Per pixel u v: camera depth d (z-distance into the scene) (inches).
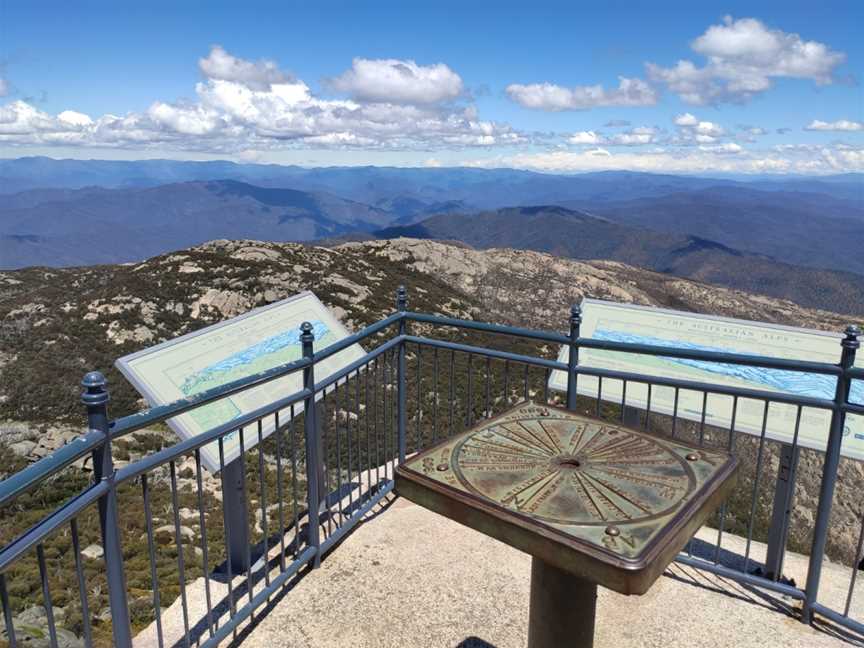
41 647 211.8
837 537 348.2
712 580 134.0
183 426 122.2
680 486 86.1
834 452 109.8
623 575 67.9
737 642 114.2
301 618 121.2
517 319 2488.9
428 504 88.6
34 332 1824.6
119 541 81.3
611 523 76.4
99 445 75.6
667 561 72.7
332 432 284.2
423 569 136.8
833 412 109.5
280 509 121.6
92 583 403.2
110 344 1786.4
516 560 140.3
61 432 1424.7
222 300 1977.1
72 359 1712.6
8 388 1566.2
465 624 119.5
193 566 464.4
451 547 145.4
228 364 142.3
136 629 225.3
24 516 607.2
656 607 124.4
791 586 131.4
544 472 91.0
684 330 161.9
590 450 98.8
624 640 115.0
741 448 453.7
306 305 180.1
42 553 65.5
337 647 113.3
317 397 143.3
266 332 159.8
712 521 283.1
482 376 434.9
